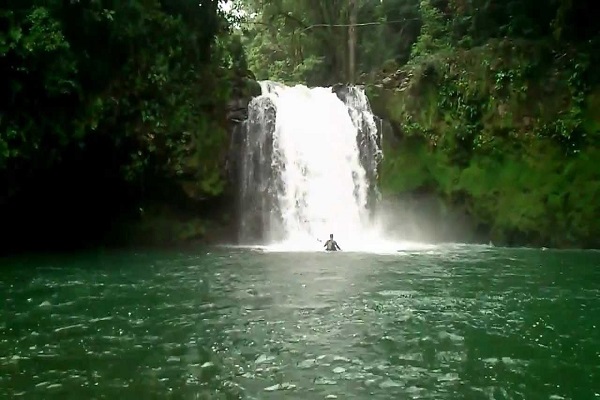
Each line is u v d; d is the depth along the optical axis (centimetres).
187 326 902
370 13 3466
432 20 2739
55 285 1246
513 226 2064
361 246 2080
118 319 943
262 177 2223
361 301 1091
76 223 2123
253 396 622
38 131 1734
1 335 844
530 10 2341
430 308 1037
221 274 1398
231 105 2169
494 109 2161
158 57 1959
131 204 2098
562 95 2084
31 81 1688
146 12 1961
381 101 2380
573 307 1052
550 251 1909
